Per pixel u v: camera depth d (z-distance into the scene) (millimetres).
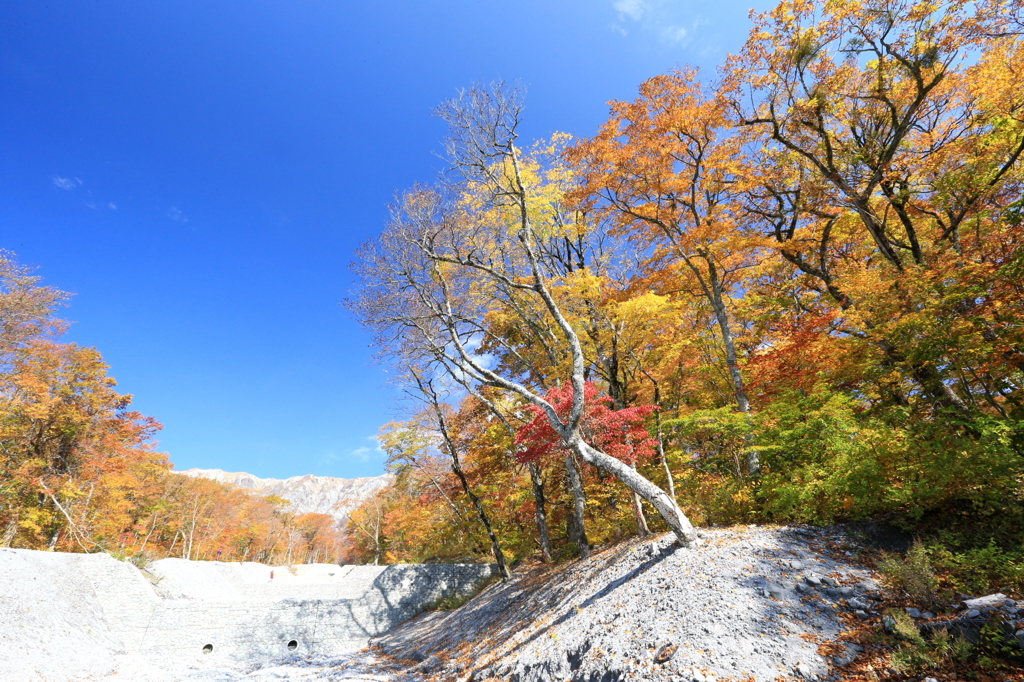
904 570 5648
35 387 25734
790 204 15281
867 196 12594
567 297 16938
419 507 25938
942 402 8977
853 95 12492
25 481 24062
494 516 22156
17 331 27250
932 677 4316
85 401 29469
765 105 13734
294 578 41938
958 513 6980
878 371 9406
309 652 20562
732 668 5164
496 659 9688
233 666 17609
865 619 5504
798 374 10328
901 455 7828
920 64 11297
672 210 16891
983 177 10625
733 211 16328
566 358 17562
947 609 5180
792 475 9523
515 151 13039
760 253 17250
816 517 8609
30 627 15359
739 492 10484
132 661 17047
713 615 6258
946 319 7918
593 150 15750
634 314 14656
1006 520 6207
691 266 15680
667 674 5457
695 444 14773
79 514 26125
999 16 10383
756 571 7117
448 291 15211
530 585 14891
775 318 14539
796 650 5215
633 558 10211
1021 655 4230
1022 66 10750
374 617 22406
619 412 11703
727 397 16562
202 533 48875
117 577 20266
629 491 14016
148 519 36875
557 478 19734
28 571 17359
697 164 15750
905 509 7719
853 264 14109
